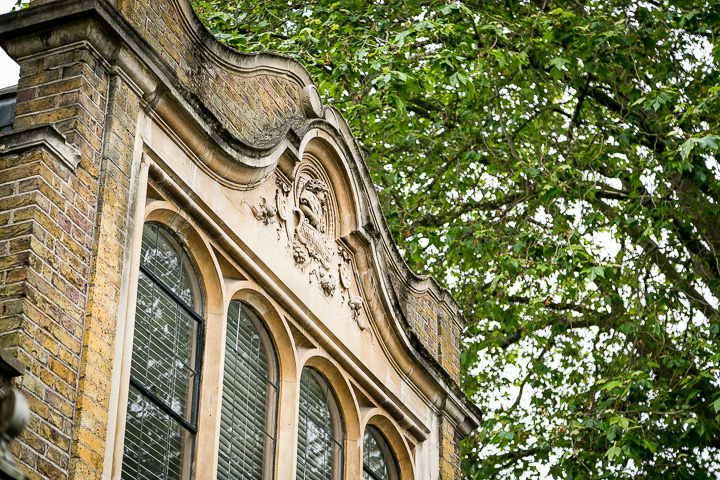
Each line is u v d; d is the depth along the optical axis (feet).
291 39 50.44
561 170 54.13
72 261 26.32
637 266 54.80
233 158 33.24
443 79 54.75
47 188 26.07
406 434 42.01
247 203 34.50
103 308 26.81
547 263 52.13
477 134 59.47
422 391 43.39
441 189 60.34
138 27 31.12
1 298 24.44
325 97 53.31
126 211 28.73
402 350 41.93
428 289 45.70
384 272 40.91
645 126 57.98
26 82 28.60
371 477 39.91
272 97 36.99
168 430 29.66
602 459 50.57
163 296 30.71
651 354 54.08
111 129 28.78
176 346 30.83
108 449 26.02
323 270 38.06
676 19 54.54
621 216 55.98
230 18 50.88
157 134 31.01
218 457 31.53
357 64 52.47
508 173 58.95
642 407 50.55
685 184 58.29
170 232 31.76
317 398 37.63
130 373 28.53
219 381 31.50
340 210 39.68
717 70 55.83
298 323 36.47
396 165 58.75
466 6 55.77
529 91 57.98
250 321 34.76
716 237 57.93
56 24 28.94
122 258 28.12
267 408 34.65
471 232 55.57
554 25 53.98
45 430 24.00
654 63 55.93
